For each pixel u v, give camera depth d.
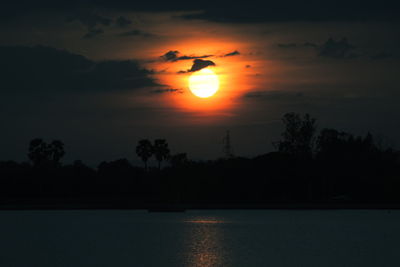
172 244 116.06
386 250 105.12
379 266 87.38
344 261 92.31
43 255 100.31
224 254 101.06
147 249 108.50
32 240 124.44
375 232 137.50
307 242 118.69
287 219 176.50
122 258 96.75
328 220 171.62
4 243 119.38
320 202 185.25
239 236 130.62
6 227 154.62
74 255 100.31
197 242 119.56
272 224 159.75
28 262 92.62
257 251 105.00
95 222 168.88
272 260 93.62
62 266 88.38
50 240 124.06
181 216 189.88
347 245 113.31
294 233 136.50
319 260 93.38
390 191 184.25
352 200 184.00
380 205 181.12
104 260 94.75
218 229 147.62
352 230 142.62
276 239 124.19
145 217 188.38
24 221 174.00
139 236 131.38
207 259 95.12
